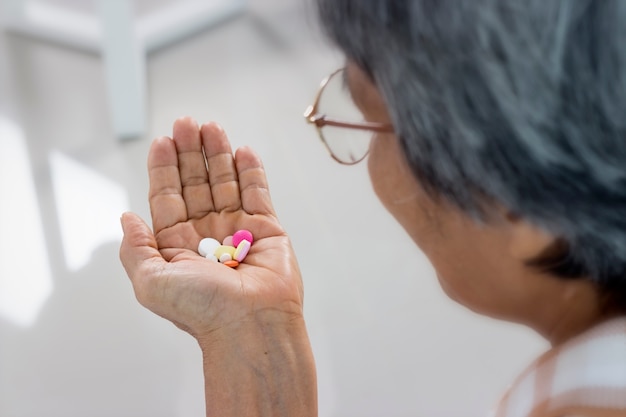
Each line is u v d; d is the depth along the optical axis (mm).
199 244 651
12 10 1503
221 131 665
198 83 1424
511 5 353
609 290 435
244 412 585
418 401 944
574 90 356
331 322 1016
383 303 1036
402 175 450
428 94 383
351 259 1089
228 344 601
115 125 1271
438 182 416
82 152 1255
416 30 375
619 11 347
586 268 419
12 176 1192
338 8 414
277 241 647
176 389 950
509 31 355
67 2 1509
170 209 656
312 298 1040
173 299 607
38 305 1017
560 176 368
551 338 464
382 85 413
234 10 1592
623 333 424
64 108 1348
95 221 1132
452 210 439
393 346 992
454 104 375
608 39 350
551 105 358
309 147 1268
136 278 623
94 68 1458
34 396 939
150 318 1010
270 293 608
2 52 1466
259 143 1277
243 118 1333
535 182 375
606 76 354
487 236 445
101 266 1061
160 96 1392
